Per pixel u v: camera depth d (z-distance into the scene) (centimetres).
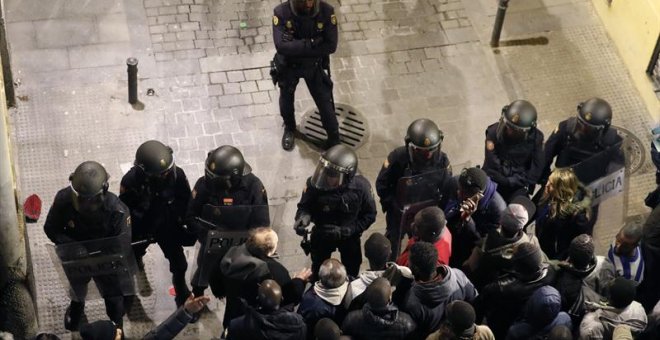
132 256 747
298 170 975
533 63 1098
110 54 1057
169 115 1009
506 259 688
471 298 673
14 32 1060
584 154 816
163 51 1066
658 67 1040
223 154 722
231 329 647
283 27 887
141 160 730
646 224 771
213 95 1032
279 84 941
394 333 632
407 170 781
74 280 748
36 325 816
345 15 1126
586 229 771
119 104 1011
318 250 795
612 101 1070
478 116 1041
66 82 1025
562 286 674
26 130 978
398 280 654
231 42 1084
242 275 669
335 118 964
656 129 890
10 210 734
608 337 654
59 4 1091
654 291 777
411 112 1038
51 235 721
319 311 651
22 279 787
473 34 1121
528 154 807
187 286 855
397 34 1113
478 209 751
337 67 1072
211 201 738
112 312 772
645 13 1040
